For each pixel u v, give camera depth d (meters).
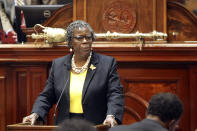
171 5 14.57
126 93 14.57
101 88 11.52
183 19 14.55
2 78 14.88
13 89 14.98
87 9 14.71
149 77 14.50
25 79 15.02
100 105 11.58
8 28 17.77
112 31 14.59
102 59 11.88
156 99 8.31
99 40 14.56
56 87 11.80
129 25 14.52
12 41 15.56
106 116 11.28
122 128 7.95
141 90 14.57
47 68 14.95
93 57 11.88
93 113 11.47
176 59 14.05
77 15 14.76
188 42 14.30
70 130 5.89
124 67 14.56
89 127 5.93
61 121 11.60
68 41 11.95
